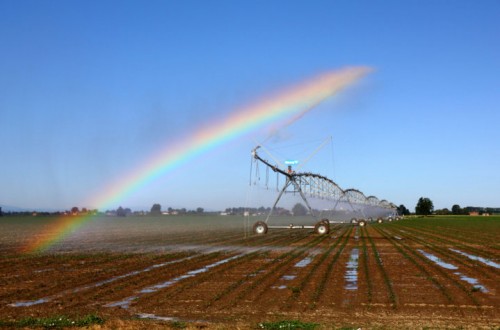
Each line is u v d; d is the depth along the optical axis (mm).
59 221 182000
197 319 17391
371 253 39562
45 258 37656
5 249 46500
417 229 86750
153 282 25594
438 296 21281
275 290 22703
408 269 29688
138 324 16203
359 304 19703
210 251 42938
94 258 37438
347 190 96562
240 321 17016
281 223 103750
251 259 35594
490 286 23906
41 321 16469
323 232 63594
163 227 111250
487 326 16125
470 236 64938
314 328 15547
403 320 17062
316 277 26469
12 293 22750
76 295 22156
